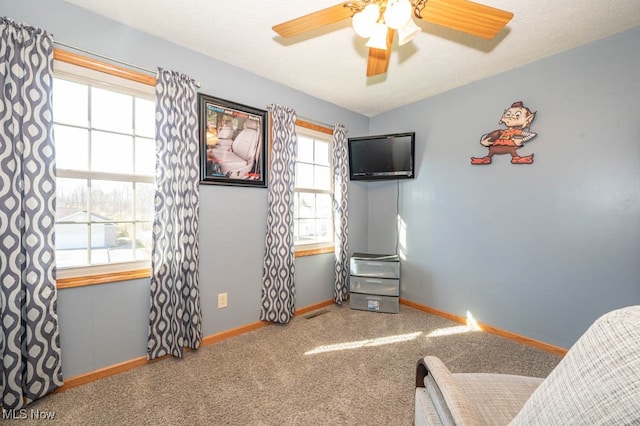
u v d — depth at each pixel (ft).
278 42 6.77
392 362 6.66
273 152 8.70
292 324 8.90
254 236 8.56
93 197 6.03
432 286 9.93
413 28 3.95
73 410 4.99
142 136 6.59
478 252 8.73
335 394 5.50
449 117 9.40
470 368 6.45
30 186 4.95
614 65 6.27
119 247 6.37
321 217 11.00
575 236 6.89
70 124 5.68
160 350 6.57
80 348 5.73
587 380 1.56
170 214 6.63
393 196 11.23
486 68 7.89
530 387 3.46
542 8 5.44
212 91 7.48
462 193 9.09
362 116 11.93
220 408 5.09
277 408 5.10
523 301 7.79
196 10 5.64
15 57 4.79
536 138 7.48
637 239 6.06
